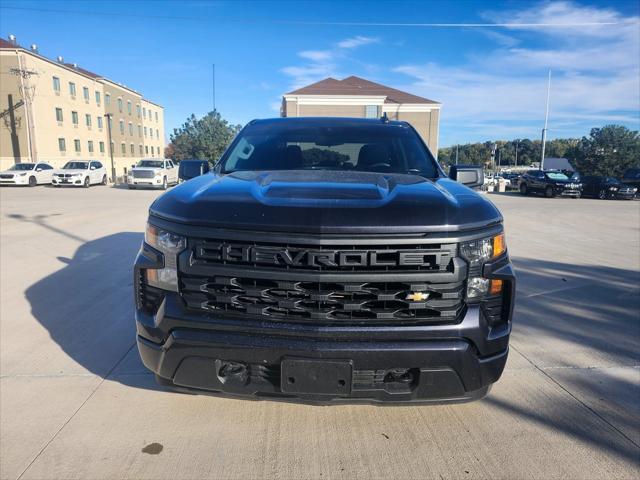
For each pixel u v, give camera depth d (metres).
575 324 4.37
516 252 8.16
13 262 6.53
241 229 2.12
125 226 10.20
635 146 53.59
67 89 47.81
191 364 2.21
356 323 2.11
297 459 2.36
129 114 64.44
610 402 2.95
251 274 2.11
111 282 5.53
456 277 2.11
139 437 2.52
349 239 2.05
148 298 2.35
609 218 14.64
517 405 2.90
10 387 3.04
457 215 2.16
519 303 5.00
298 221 2.07
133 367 3.34
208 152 54.44
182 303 2.22
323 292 2.08
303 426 2.65
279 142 3.48
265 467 2.30
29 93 41.66
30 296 4.96
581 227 12.10
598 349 3.79
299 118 3.91
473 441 2.52
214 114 57.38
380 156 3.33
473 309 2.16
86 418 2.69
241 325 2.13
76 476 2.22
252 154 3.38
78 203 15.87
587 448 2.47
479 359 2.19
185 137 58.22
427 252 2.08
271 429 2.61
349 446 2.47
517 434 2.59
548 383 3.19
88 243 8.05
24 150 42.66
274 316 2.13
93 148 53.56
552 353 3.70
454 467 2.31
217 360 2.18
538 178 27.64
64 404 2.83
